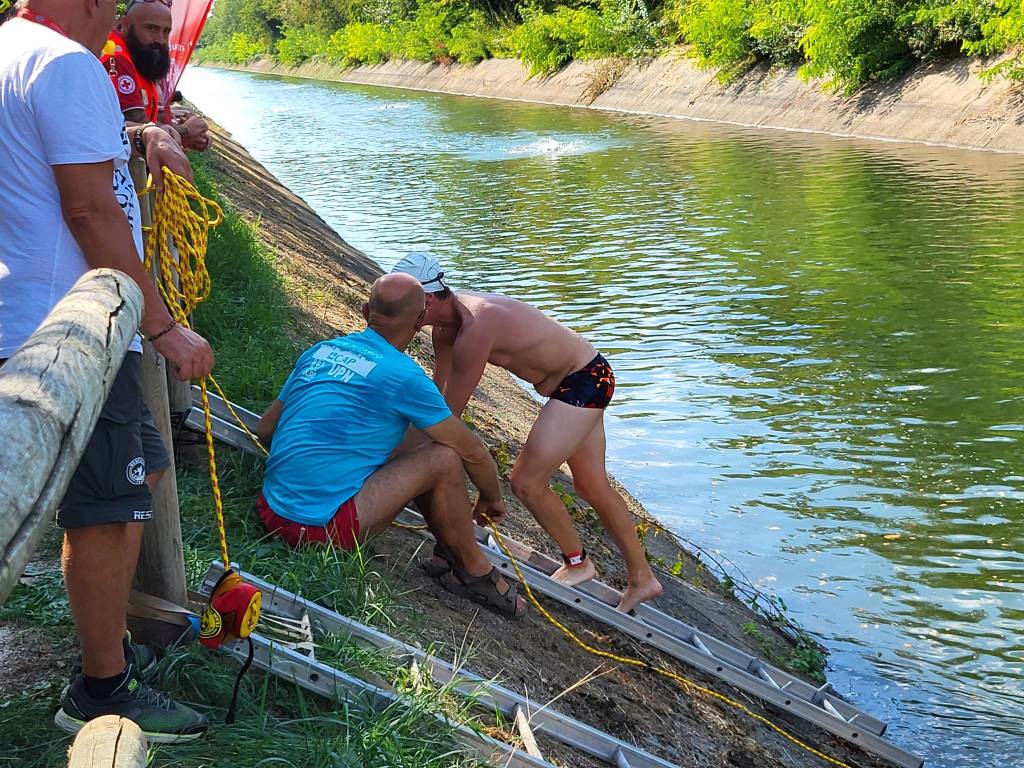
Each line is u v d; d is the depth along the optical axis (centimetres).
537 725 423
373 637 420
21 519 151
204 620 338
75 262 307
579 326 1396
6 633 384
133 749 214
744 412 1062
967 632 685
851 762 570
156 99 539
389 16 7362
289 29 9325
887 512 841
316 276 1241
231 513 498
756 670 608
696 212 2136
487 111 4650
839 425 1017
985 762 573
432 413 493
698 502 873
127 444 304
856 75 3159
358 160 3262
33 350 193
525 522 716
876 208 2044
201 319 791
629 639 582
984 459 927
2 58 298
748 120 3519
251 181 1833
